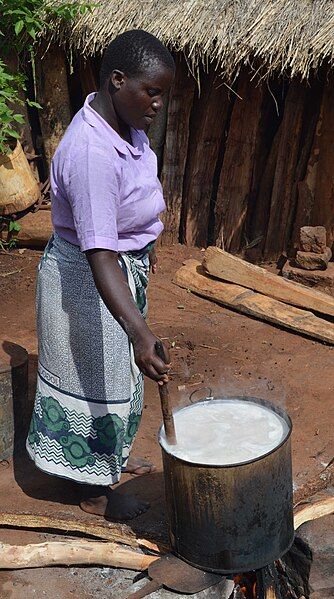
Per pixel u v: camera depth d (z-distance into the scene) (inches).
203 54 221.0
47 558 126.7
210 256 227.8
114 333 120.0
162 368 104.3
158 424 163.8
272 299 217.5
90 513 132.9
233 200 252.2
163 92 111.0
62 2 242.8
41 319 123.8
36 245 263.4
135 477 145.0
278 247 249.3
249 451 109.6
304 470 144.8
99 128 110.5
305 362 191.6
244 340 203.3
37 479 146.3
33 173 272.8
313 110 236.4
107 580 124.9
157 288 234.1
